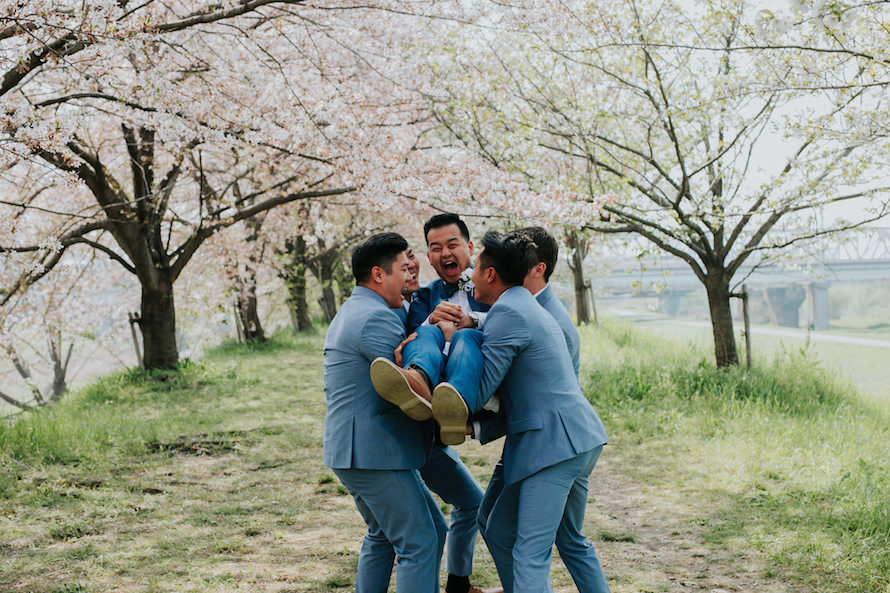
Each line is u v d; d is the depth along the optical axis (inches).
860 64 291.6
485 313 135.7
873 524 175.3
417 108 457.7
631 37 379.6
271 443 306.0
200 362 544.4
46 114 274.8
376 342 119.3
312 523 198.5
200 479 247.9
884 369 565.0
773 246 395.2
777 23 178.5
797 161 373.7
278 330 1023.0
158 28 269.6
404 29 412.2
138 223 467.2
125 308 789.2
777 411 325.1
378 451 118.6
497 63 444.8
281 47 430.6
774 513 195.5
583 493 128.2
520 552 115.8
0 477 232.4
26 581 152.2
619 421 317.7
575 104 432.1
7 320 556.7
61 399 461.1
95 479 242.1
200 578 154.8
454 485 147.3
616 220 419.2
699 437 287.4
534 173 451.5
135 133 464.4
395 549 124.7
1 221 312.2
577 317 761.0
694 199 418.0
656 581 154.4
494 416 127.7
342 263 1273.4
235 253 713.0
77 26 240.1
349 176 397.7
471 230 632.4
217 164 629.3
